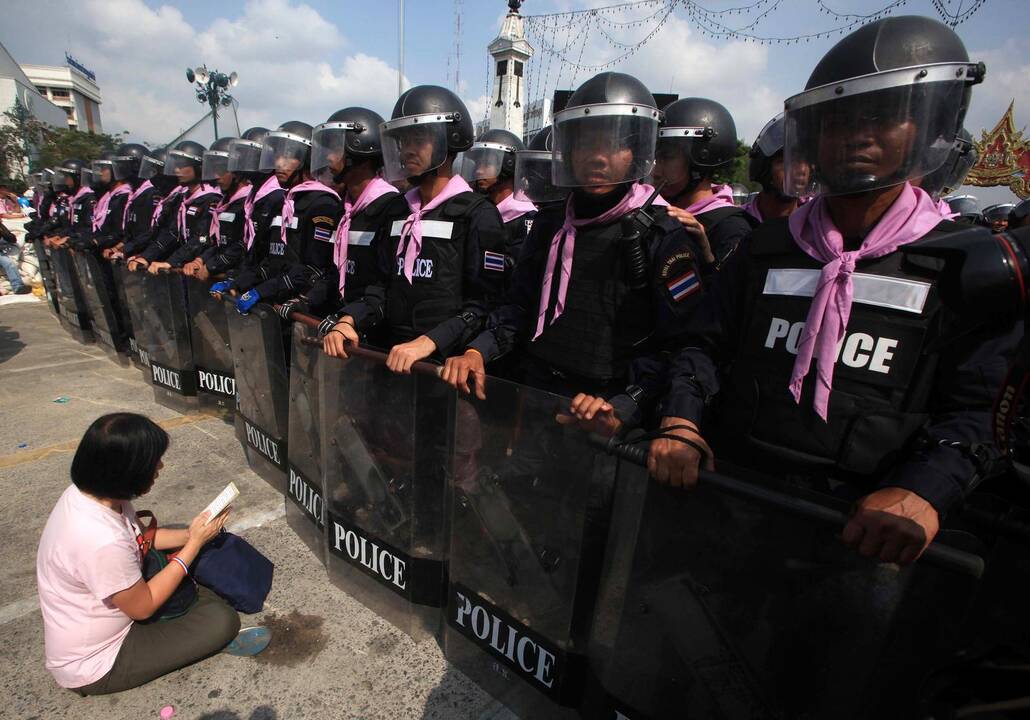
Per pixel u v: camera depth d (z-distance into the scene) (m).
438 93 2.37
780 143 2.49
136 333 5.00
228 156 4.60
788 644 1.30
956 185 2.60
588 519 1.66
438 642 2.28
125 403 4.71
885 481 1.11
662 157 2.59
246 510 3.15
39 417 4.37
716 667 1.42
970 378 1.09
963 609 1.08
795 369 1.27
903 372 1.17
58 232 7.71
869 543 1.04
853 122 1.13
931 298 1.14
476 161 3.83
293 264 3.37
